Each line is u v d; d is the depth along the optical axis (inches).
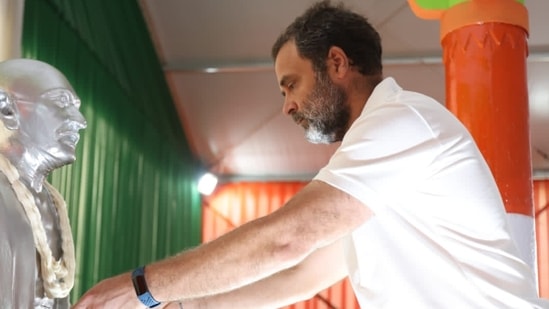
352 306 280.2
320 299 282.0
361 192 56.2
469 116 115.9
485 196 58.8
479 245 57.9
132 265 206.4
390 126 57.8
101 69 181.0
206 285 56.2
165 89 232.2
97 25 176.9
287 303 74.0
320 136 68.8
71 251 56.6
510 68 116.8
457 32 118.8
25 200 52.3
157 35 219.0
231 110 246.2
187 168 263.4
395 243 58.4
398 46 220.4
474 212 58.2
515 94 116.4
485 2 117.5
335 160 57.8
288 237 56.2
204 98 241.4
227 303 72.7
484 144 114.3
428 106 59.7
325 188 56.8
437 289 57.7
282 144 262.5
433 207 58.2
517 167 113.9
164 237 236.5
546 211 274.2
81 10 167.6
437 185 58.0
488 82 116.0
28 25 144.8
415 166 57.4
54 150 55.7
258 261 56.2
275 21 214.2
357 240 59.6
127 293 55.9
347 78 67.2
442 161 58.1
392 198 57.4
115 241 192.2
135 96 205.0
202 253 56.4
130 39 200.2
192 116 249.9
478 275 57.4
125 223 199.8
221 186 283.7
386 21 211.5
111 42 186.2
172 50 224.4
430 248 57.9
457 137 58.9
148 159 219.8
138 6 205.5
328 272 74.1
